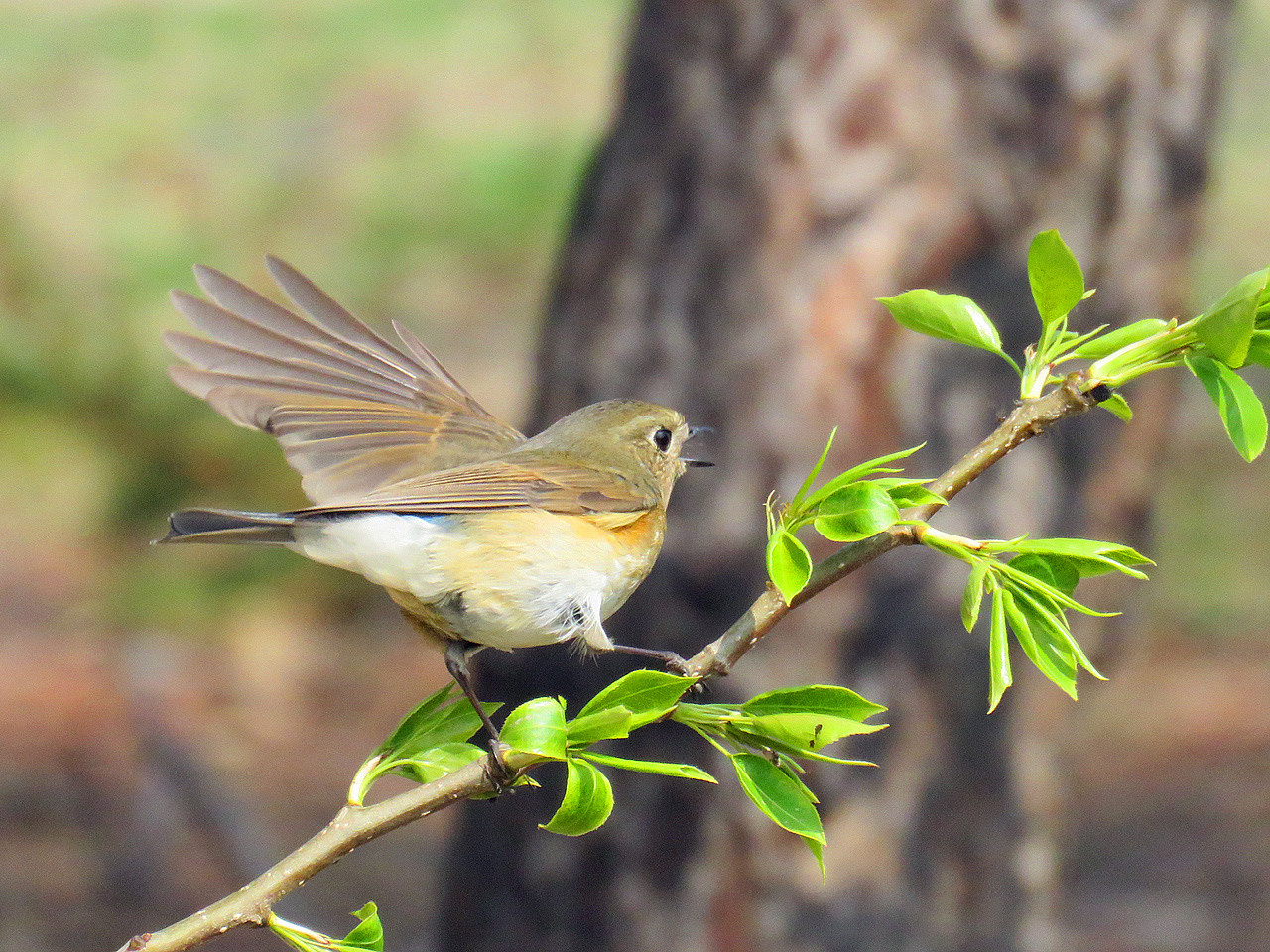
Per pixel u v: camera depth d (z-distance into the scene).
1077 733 19.36
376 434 6.82
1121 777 18.47
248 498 25.30
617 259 11.33
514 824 11.14
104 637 22.48
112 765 18.70
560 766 11.02
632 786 10.82
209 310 6.56
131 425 25.64
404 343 7.31
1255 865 16.31
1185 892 15.97
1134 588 12.52
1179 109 11.60
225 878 16.58
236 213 35.25
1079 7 11.09
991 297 11.05
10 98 40.59
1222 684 20.56
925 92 10.96
